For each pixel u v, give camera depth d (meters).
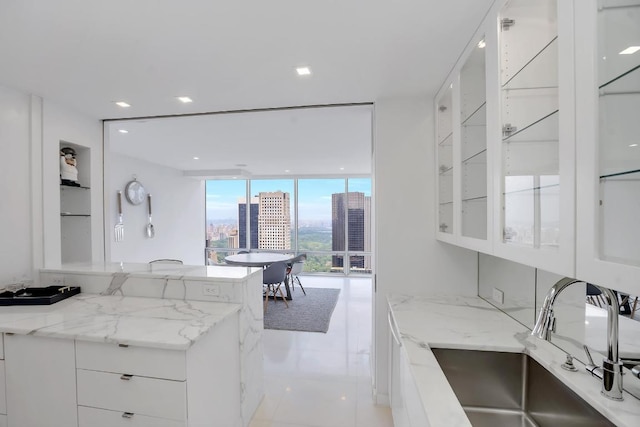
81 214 2.53
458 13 1.26
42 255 2.14
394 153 2.18
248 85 1.96
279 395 2.30
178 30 1.37
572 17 0.71
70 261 2.54
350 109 2.38
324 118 2.80
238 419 1.89
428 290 2.16
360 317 4.15
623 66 0.64
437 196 2.08
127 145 4.00
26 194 2.06
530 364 1.25
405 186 2.17
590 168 0.66
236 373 1.87
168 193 5.90
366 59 1.64
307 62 1.67
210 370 1.56
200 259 7.15
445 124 1.93
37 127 2.12
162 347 1.32
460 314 1.72
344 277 6.93
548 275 1.32
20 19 1.27
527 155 1.02
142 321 1.57
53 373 1.45
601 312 1.03
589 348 1.08
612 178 0.65
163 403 1.35
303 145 4.00
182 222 6.40
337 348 3.16
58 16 1.26
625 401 0.88
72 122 2.37
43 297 1.84
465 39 1.45
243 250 7.42
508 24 1.11
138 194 4.99
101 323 1.54
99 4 1.19
